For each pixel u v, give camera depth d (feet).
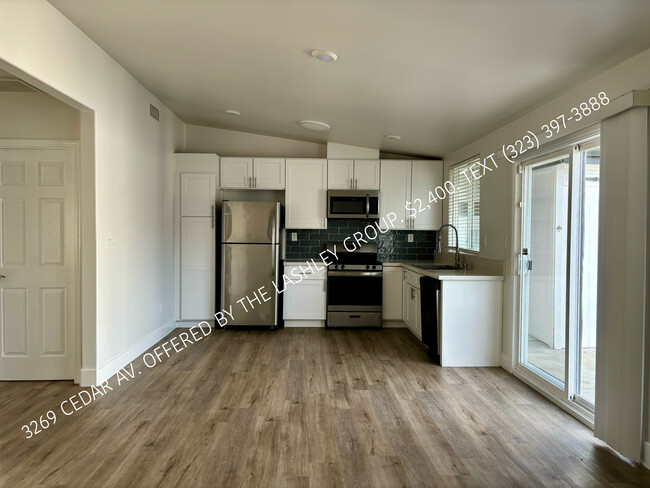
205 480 6.66
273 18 7.71
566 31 6.63
